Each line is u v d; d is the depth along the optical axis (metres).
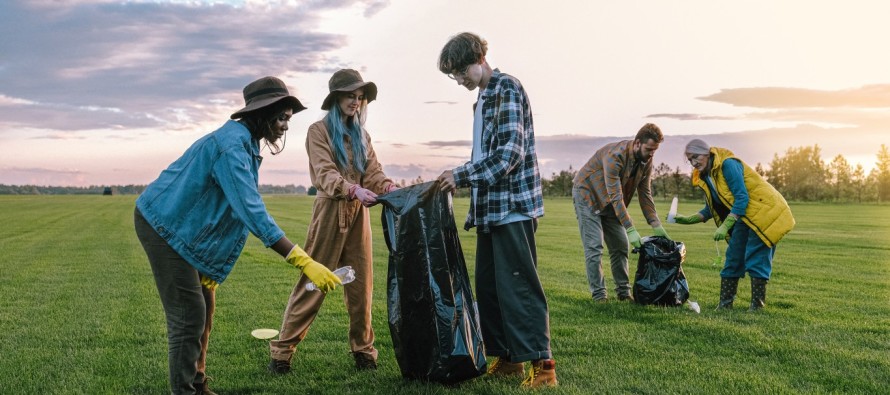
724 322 5.93
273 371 4.35
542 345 3.96
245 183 3.30
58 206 52.28
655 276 6.88
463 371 3.87
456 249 4.03
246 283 8.84
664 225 24.78
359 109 4.40
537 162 4.10
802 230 21.66
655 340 5.28
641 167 6.98
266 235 3.29
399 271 3.92
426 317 3.88
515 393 3.80
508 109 3.86
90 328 5.84
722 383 4.05
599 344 5.13
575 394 3.80
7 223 26.33
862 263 11.44
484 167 3.81
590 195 7.20
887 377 4.23
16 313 6.62
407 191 3.98
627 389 3.95
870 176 91.31
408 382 4.04
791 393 3.84
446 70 4.00
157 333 5.64
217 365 4.55
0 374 4.32
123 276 9.69
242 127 3.42
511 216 3.97
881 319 6.20
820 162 98.88
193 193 3.30
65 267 10.88
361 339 4.47
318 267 3.35
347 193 4.08
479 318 4.23
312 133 4.34
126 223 26.11
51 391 3.97
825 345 5.07
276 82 3.51
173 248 3.29
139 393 3.94
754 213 6.52
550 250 14.10
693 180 7.06
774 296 7.66
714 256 12.59
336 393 3.88
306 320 4.36
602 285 7.29
